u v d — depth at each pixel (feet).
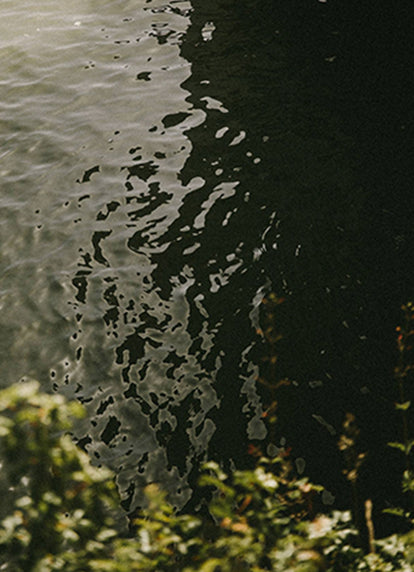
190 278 34.58
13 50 53.78
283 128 44.09
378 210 37.47
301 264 34.68
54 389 30.12
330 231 36.40
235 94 47.55
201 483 11.23
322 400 28.58
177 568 11.20
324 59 50.26
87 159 42.91
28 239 37.50
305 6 56.34
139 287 34.42
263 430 27.71
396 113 44.65
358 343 30.76
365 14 54.95
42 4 59.67
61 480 10.01
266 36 53.21
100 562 9.85
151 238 37.09
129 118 46.21
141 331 32.22
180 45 53.21
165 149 43.29
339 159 41.22
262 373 29.89
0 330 32.76
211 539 12.34
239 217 37.81
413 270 33.91
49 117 46.78
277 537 11.20
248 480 11.18
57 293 34.42
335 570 13.56
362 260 34.60
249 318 32.30
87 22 56.85
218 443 27.40
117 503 10.47
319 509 24.63
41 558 9.78
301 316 32.09
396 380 29.12
